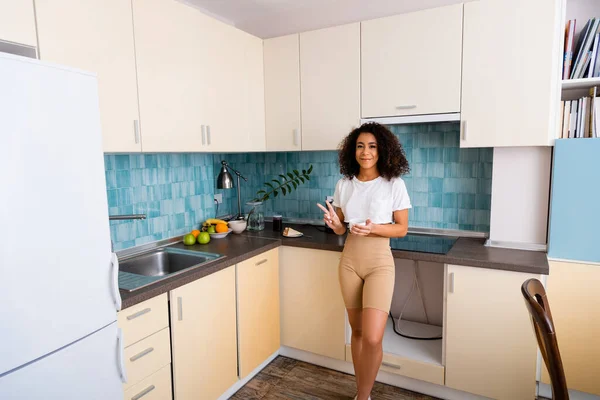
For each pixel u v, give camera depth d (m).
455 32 2.05
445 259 1.98
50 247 1.11
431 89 2.13
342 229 2.04
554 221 1.97
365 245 1.93
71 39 1.48
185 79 2.02
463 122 2.08
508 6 1.92
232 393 2.21
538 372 2.02
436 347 2.28
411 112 2.20
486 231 2.40
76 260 1.19
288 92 2.58
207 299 1.91
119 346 1.34
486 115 2.02
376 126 1.93
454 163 2.44
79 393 1.21
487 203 2.38
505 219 2.17
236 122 2.41
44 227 1.10
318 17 2.75
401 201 1.92
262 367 2.48
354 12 2.63
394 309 2.71
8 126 1.00
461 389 2.03
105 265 1.29
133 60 1.73
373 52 2.27
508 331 1.89
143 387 1.60
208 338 1.93
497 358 1.93
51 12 1.41
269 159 3.06
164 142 1.90
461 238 2.41
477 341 1.97
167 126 1.92
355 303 1.99
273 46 2.61
